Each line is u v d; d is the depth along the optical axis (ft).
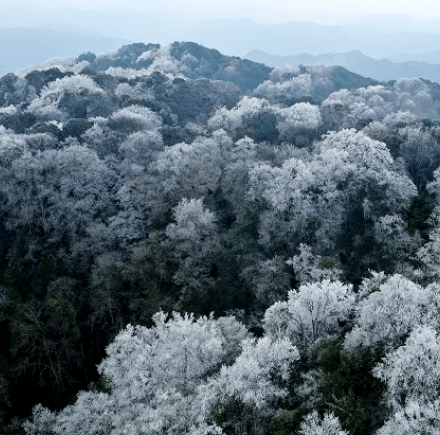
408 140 255.70
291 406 104.78
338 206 204.74
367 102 501.15
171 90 457.27
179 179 239.50
